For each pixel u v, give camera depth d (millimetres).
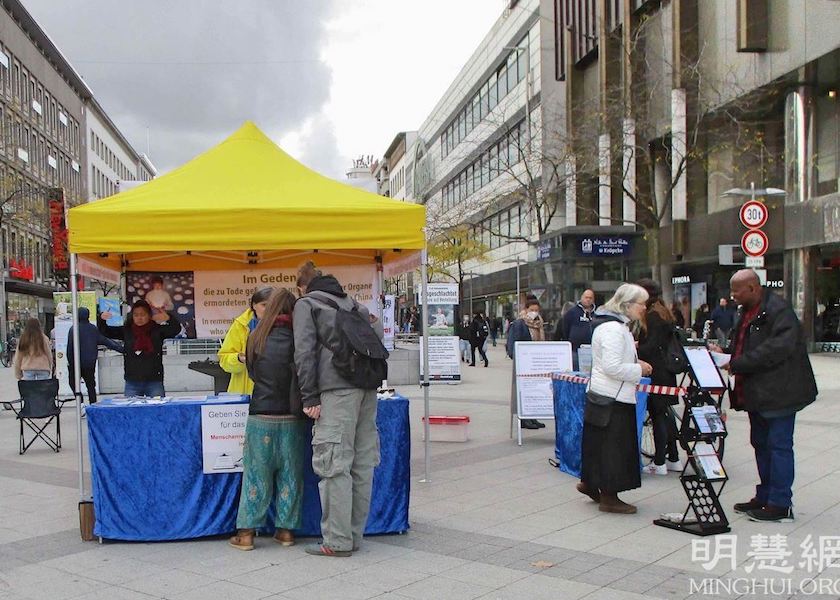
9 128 50906
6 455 9570
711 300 30562
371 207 6562
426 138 72188
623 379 6156
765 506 6113
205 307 9750
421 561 5129
